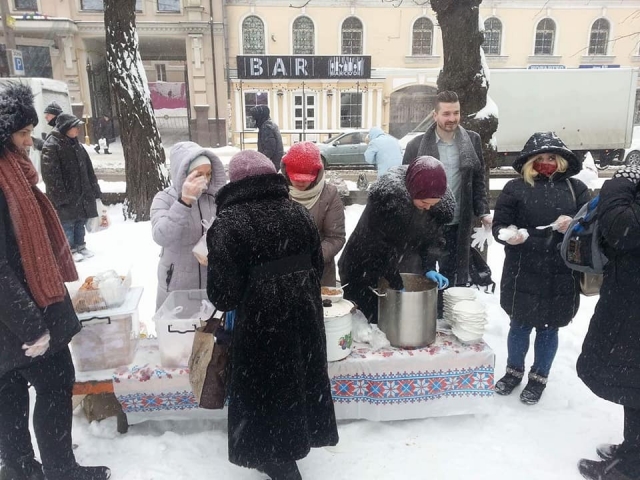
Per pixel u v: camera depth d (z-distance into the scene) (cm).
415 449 232
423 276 262
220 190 193
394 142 612
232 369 193
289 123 2070
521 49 2220
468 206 307
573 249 219
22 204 171
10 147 175
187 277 248
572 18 2200
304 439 192
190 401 238
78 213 509
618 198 186
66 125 495
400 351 242
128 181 685
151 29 1981
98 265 493
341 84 2056
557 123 1358
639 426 201
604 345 197
